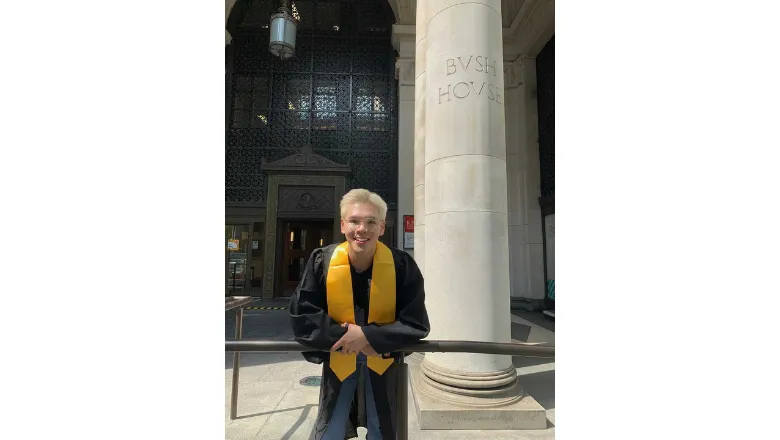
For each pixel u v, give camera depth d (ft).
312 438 5.55
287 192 38.01
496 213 11.89
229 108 39.34
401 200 31.71
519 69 35.35
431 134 12.76
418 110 17.56
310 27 40.68
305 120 39.63
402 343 4.88
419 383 12.62
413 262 5.41
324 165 37.83
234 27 40.01
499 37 12.96
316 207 37.93
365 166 39.22
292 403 12.41
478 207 11.75
